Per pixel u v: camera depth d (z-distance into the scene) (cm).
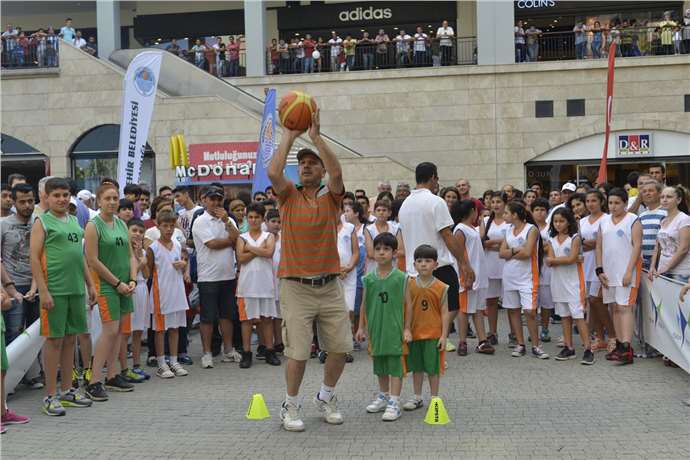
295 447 573
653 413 650
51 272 696
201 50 2519
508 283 951
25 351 769
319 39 2516
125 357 837
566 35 2411
